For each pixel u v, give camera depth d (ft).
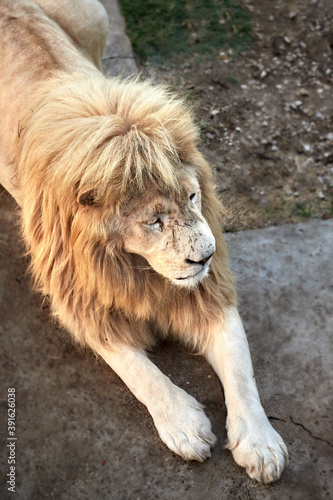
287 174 14.07
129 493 9.41
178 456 9.66
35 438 10.13
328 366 10.69
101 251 8.63
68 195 8.23
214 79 16.05
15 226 12.89
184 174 8.20
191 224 8.20
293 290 11.78
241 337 10.05
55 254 9.39
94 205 8.02
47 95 9.19
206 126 14.99
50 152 8.25
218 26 17.19
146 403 9.42
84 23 12.82
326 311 11.44
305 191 13.73
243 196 13.64
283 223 13.08
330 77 16.15
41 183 8.75
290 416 10.10
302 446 9.77
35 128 8.65
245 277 12.00
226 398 9.44
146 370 9.65
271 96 15.70
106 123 7.86
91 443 9.98
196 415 9.27
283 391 10.39
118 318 9.97
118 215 8.04
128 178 7.73
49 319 11.55
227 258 10.72
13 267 12.29
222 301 10.32
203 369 10.65
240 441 8.94
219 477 9.39
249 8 17.60
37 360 11.03
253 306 11.55
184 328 10.46
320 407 10.21
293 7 17.62
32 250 10.04
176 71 16.20
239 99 15.64
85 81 8.93
